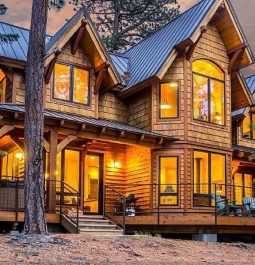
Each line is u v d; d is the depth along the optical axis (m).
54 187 16.92
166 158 20.41
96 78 20.98
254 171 26.59
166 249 12.32
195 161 20.61
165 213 19.88
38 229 12.73
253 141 26.39
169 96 20.98
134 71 22.36
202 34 21.39
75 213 18.23
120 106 22.28
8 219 15.49
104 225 17.17
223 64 22.41
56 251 10.40
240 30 22.02
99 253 10.70
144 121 21.30
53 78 19.77
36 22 13.71
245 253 13.32
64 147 18.45
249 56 22.11
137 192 21.16
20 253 9.87
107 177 21.47
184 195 19.84
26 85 13.51
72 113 20.00
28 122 13.23
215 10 21.33
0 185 15.95
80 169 20.45
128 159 22.05
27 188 12.90
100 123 18.61
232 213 18.53
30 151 13.06
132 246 12.13
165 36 22.55
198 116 21.12
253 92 27.20
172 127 20.61
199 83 21.45
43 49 13.64
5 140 18.94
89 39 20.47
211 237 17.05
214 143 21.31
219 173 21.22
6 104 17.75
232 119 25.00
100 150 21.47
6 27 21.53
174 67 21.09
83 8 20.05
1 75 20.45
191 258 11.38
